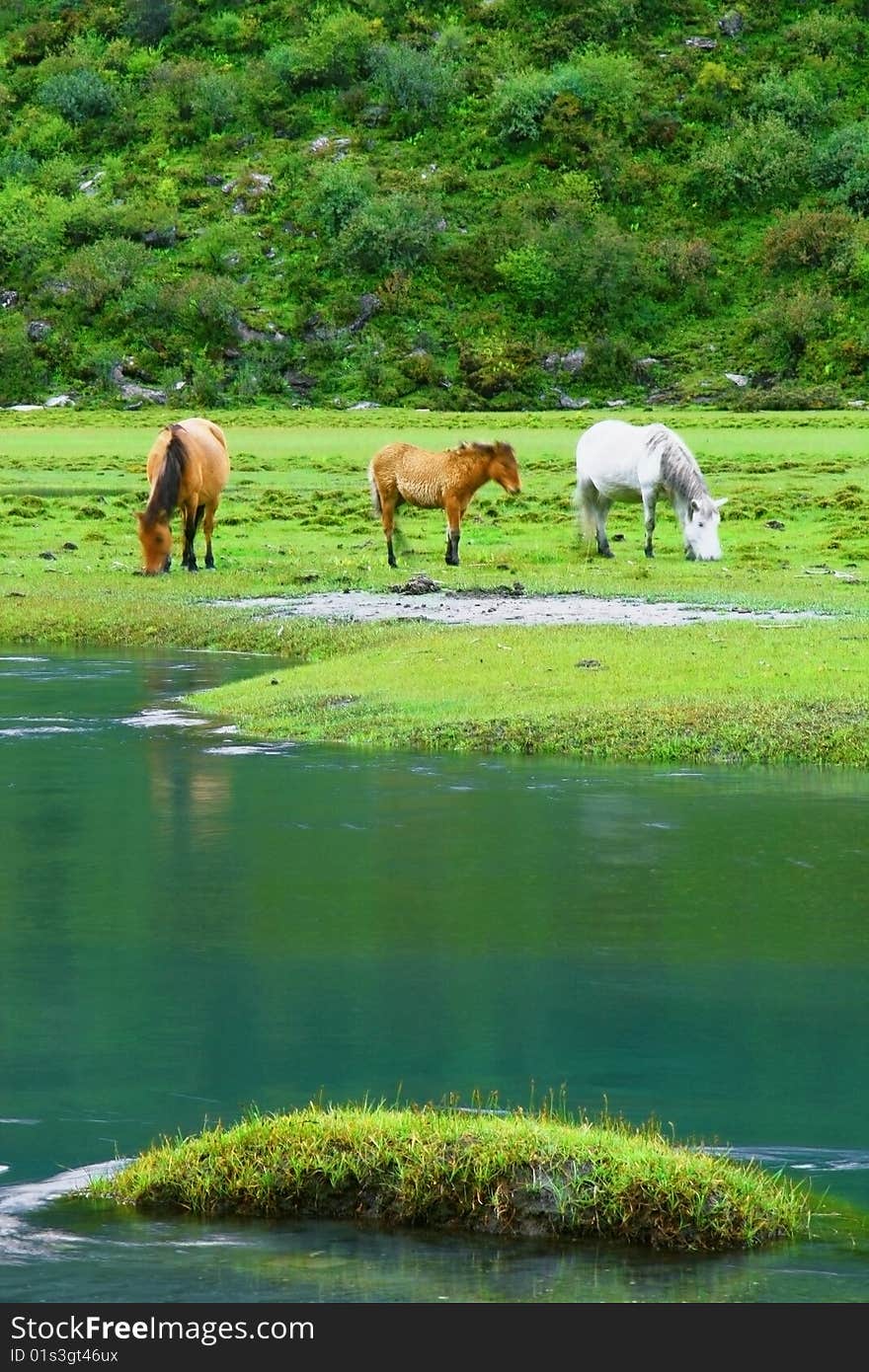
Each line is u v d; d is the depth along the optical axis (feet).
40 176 542.57
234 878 46.42
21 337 436.76
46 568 124.47
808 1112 29.91
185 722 72.43
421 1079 31.55
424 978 37.81
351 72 587.27
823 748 63.87
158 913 43.04
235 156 555.28
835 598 104.22
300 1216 26.11
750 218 523.29
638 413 353.51
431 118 566.36
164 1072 31.96
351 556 131.75
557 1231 25.45
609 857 48.80
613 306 474.08
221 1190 26.40
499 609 101.45
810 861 48.29
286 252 495.41
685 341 463.83
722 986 37.27
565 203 508.12
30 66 627.05
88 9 653.30
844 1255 24.77
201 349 443.32
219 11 640.17
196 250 493.77
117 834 51.65
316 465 217.97
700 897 44.50
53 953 39.73
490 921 42.37
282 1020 34.94
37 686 82.23
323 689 76.33
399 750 65.87
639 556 130.11
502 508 165.89
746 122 554.87
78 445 265.13
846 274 479.41
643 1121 29.32
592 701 71.15
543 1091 30.89
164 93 584.81
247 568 124.47
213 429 124.98
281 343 447.83
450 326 464.65
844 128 549.54
